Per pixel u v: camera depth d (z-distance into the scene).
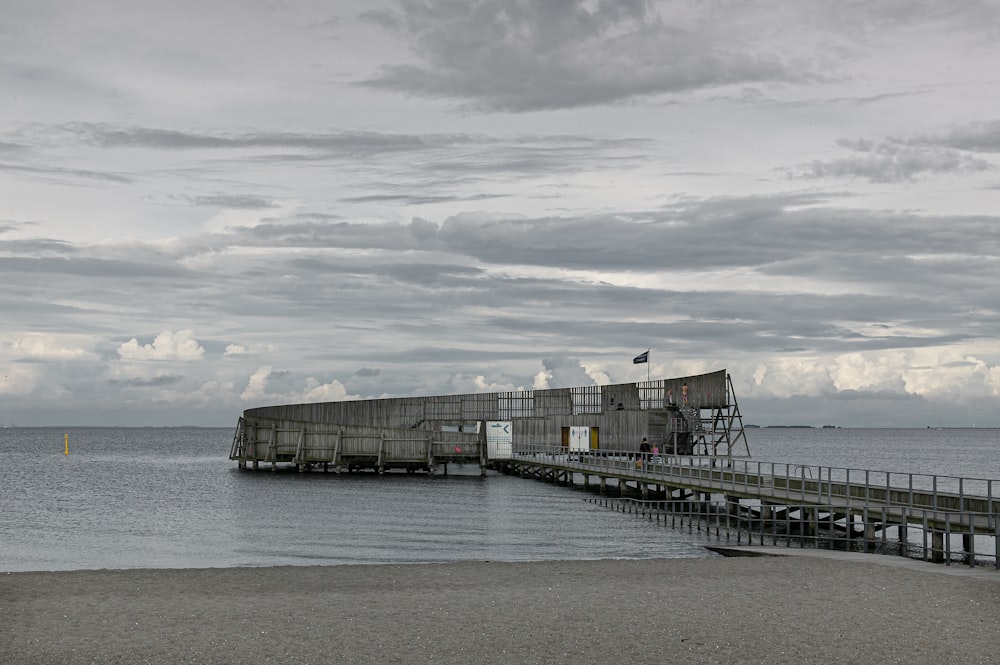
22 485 95.94
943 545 37.00
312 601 26.19
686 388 82.38
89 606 25.56
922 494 42.62
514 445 94.75
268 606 25.44
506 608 25.09
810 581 29.50
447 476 96.88
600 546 47.44
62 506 72.56
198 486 89.50
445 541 49.50
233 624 23.16
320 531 54.16
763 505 50.16
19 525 59.53
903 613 24.12
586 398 92.00
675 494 79.19
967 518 36.81
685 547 46.66
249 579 30.77
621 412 89.50
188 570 33.16
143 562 43.12
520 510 65.38
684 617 23.81
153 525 58.78
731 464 73.25
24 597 27.08
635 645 20.97
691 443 86.00
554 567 33.72
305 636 21.88
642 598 26.53
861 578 30.05
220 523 59.12
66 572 32.59
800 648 20.58
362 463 100.62
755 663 19.47
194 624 23.19
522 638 21.62
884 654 20.05
